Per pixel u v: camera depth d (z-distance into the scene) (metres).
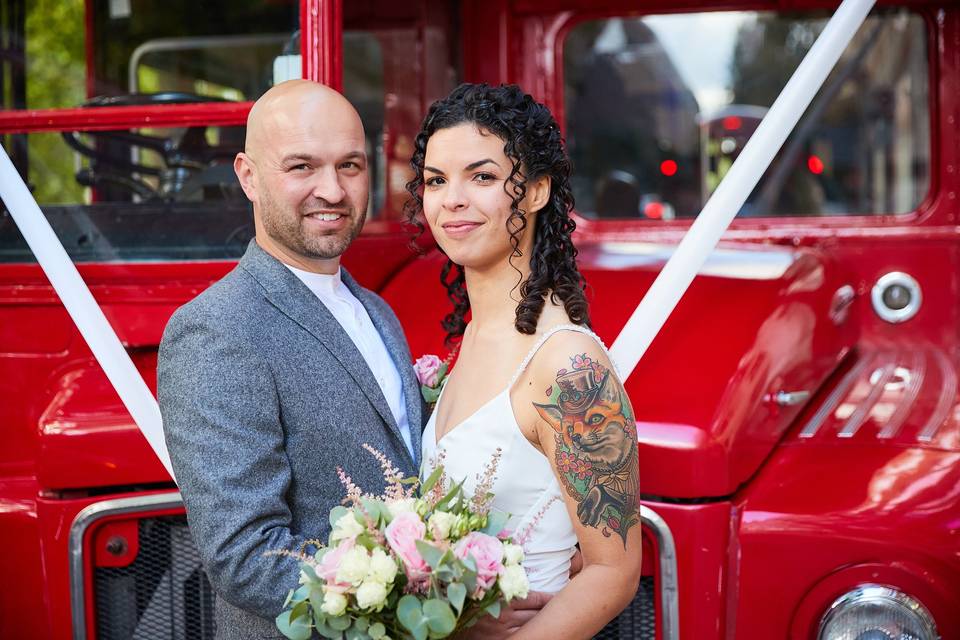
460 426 1.66
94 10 2.32
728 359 2.18
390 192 2.70
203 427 1.62
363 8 2.52
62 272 2.04
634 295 2.45
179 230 2.29
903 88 3.03
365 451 1.75
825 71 2.15
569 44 3.13
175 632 2.14
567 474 1.56
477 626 1.60
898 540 1.92
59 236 2.32
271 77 2.27
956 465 2.04
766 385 2.17
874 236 3.02
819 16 3.00
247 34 2.27
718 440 1.99
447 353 2.24
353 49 2.47
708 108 3.08
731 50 3.04
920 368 2.64
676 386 2.12
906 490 1.99
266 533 1.60
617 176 3.14
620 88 3.11
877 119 3.04
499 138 1.62
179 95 2.32
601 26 3.10
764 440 2.12
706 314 2.35
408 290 2.56
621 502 1.56
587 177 3.15
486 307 1.70
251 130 1.81
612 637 2.03
